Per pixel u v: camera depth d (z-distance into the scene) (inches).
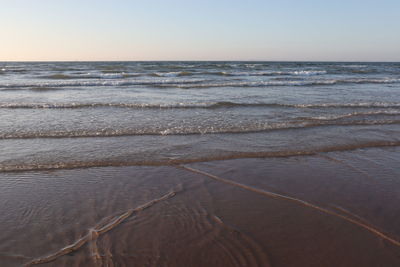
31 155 191.2
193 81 717.3
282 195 145.0
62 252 100.4
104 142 223.1
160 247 103.9
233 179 162.9
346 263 97.1
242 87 620.1
